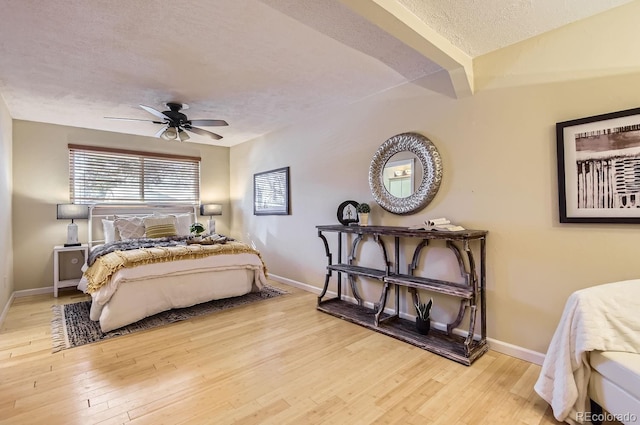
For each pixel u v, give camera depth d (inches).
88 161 185.5
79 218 172.9
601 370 60.9
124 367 89.0
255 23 82.3
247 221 223.5
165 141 214.5
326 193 158.9
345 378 83.2
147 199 207.8
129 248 139.9
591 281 81.2
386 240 129.5
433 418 67.2
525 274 92.4
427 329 106.7
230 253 149.9
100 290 116.0
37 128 168.9
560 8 76.9
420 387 78.9
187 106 144.3
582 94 82.1
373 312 130.1
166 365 90.1
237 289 150.3
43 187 170.6
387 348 100.7
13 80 116.1
